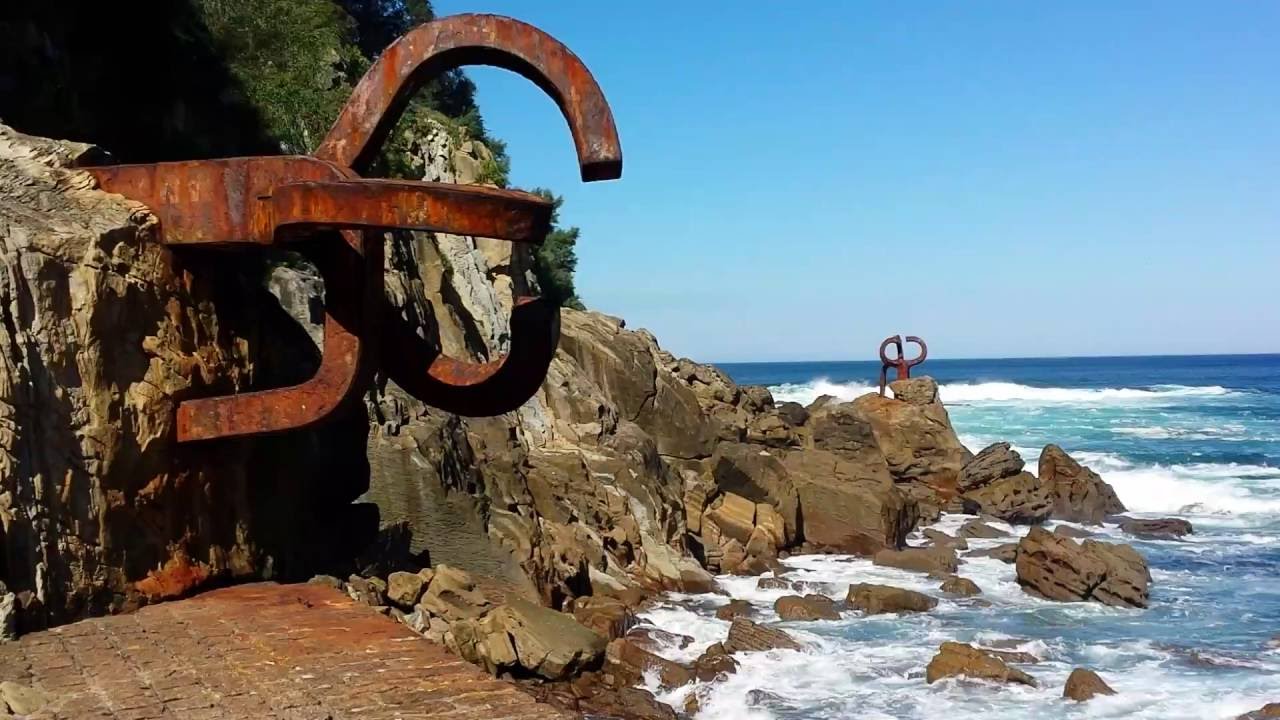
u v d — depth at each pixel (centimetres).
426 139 2881
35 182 685
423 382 798
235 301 803
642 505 2305
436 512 1596
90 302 649
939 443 3622
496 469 1941
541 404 2495
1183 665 1662
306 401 710
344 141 733
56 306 636
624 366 2784
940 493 3472
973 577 2328
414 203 619
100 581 643
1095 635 1850
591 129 673
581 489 2181
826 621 1902
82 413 641
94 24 1312
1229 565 2514
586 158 672
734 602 1970
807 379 15712
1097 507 3294
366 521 1027
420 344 806
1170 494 3669
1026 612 2005
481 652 1354
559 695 1372
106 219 683
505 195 617
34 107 1134
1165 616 1992
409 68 724
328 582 844
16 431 597
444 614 1366
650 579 2123
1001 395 8244
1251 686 1551
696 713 1424
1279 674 1609
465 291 2648
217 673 524
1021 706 1462
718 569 2405
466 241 2728
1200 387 9156
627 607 1825
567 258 4266
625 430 2588
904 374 3988
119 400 667
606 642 1492
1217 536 2959
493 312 2742
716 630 1811
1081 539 2906
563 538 1953
